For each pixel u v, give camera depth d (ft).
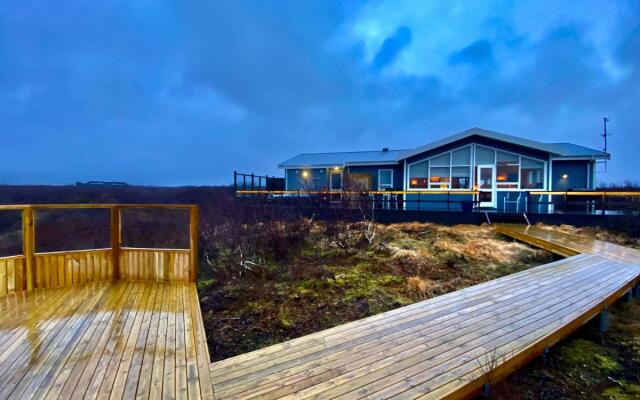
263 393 6.70
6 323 10.55
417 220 34.88
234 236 22.63
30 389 6.92
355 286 16.28
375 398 6.50
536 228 29.32
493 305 11.83
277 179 57.41
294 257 21.13
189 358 8.31
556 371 9.74
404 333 9.50
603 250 21.16
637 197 31.37
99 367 7.86
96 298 13.12
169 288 14.52
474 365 7.82
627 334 12.55
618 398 8.54
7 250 22.59
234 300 14.87
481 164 39.14
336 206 30.50
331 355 8.22
